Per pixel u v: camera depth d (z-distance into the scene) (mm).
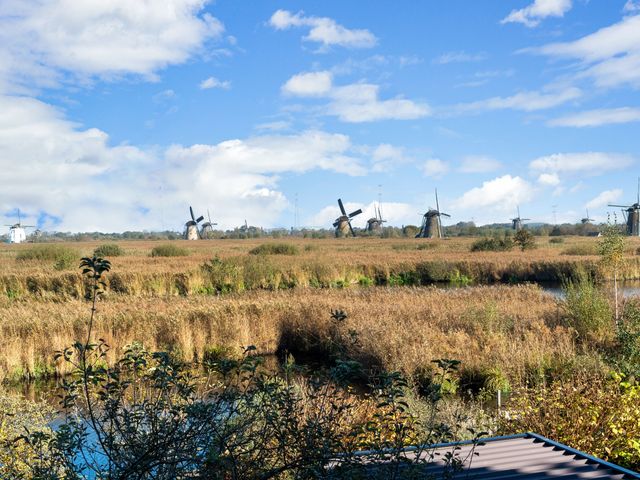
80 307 18938
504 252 52000
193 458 3545
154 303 20219
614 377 8500
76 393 4465
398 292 24609
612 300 17984
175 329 16328
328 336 16266
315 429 3959
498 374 11930
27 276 28906
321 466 3805
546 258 41312
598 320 14867
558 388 7844
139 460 3506
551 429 7277
